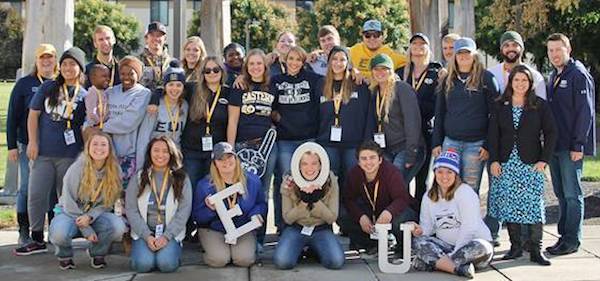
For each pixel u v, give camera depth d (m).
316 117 6.58
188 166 6.32
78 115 6.26
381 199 6.14
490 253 5.67
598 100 26.91
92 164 5.78
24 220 6.50
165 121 6.25
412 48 6.88
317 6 38.78
